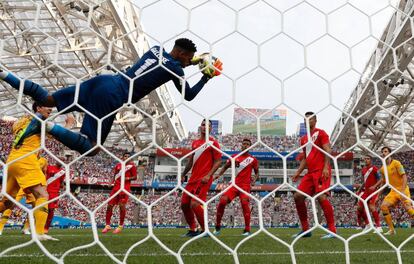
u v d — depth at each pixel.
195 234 6.03
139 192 31.53
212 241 4.95
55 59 2.21
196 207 5.59
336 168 2.41
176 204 26.97
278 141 20.14
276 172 32.94
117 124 29.89
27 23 18.27
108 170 30.09
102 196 28.11
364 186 8.82
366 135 26.72
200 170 5.55
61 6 14.88
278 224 26.14
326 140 5.46
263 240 5.19
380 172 8.10
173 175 33.47
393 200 7.58
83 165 28.72
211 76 2.93
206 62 2.91
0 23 18.02
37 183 4.72
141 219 25.91
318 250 4.03
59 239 5.69
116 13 13.59
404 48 13.01
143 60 2.91
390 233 7.79
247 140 6.81
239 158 6.78
